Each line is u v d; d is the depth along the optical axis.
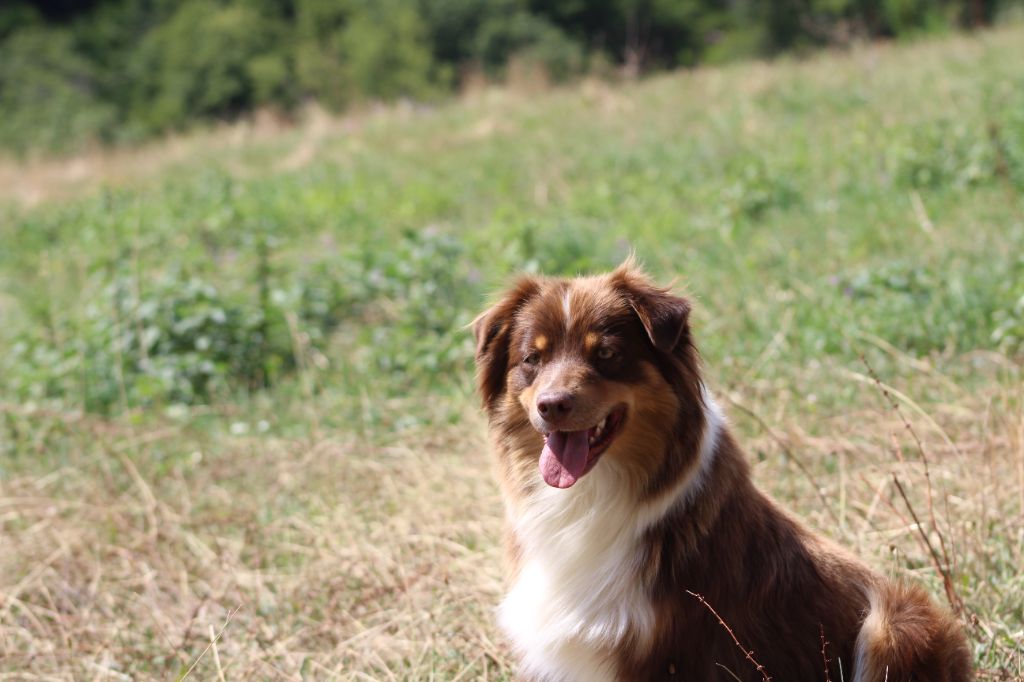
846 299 7.79
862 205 10.71
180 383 8.18
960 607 4.39
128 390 8.22
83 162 22.97
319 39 44.09
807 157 12.84
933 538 5.07
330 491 6.38
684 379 3.90
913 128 12.35
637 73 23.97
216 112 43.12
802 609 3.87
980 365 6.70
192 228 13.68
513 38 41.25
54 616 5.39
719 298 8.34
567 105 19.81
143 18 47.31
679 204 12.10
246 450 7.12
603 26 43.25
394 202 14.23
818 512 5.36
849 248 9.28
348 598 5.29
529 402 3.97
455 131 19.25
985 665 4.27
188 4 46.09
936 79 15.83
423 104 24.28
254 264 10.93
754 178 11.80
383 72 40.00
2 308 11.86
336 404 7.65
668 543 3.82
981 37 19.91
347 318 9.38
